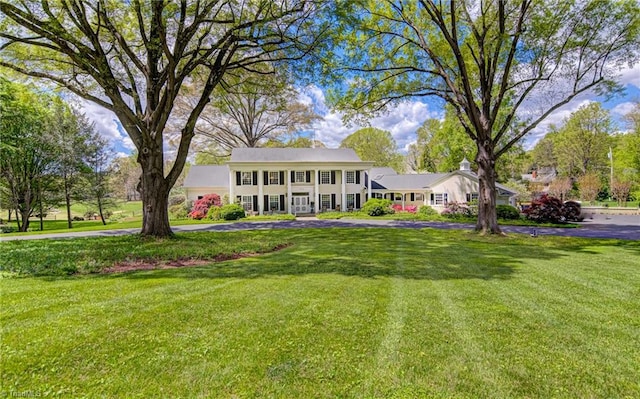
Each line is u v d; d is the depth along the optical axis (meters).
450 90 14.52
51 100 14.34
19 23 7.89
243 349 2.89
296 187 29.45
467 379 2.48
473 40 13.80
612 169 35.44
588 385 2.43
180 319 3.53
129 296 4.35
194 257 7.75
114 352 2.77
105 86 9.29
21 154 21.78
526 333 3.35
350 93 14.68
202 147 34.72
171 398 2.20
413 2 13.23
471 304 4.27
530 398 2.27
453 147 33.06
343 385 2.38
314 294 4.57
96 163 25.83
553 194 35.78
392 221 21.52
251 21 9.84
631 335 3.33
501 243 11.22
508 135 30.28
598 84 12.38
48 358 2.63
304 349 2.91
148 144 10.57
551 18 11.88
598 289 5.10
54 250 8.62
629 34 11.34
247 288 4.84
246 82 13.16
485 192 13.74
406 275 5.95
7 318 3.46
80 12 8.70
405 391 2.33
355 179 30.41
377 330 3.36
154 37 9.70
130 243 9.90
